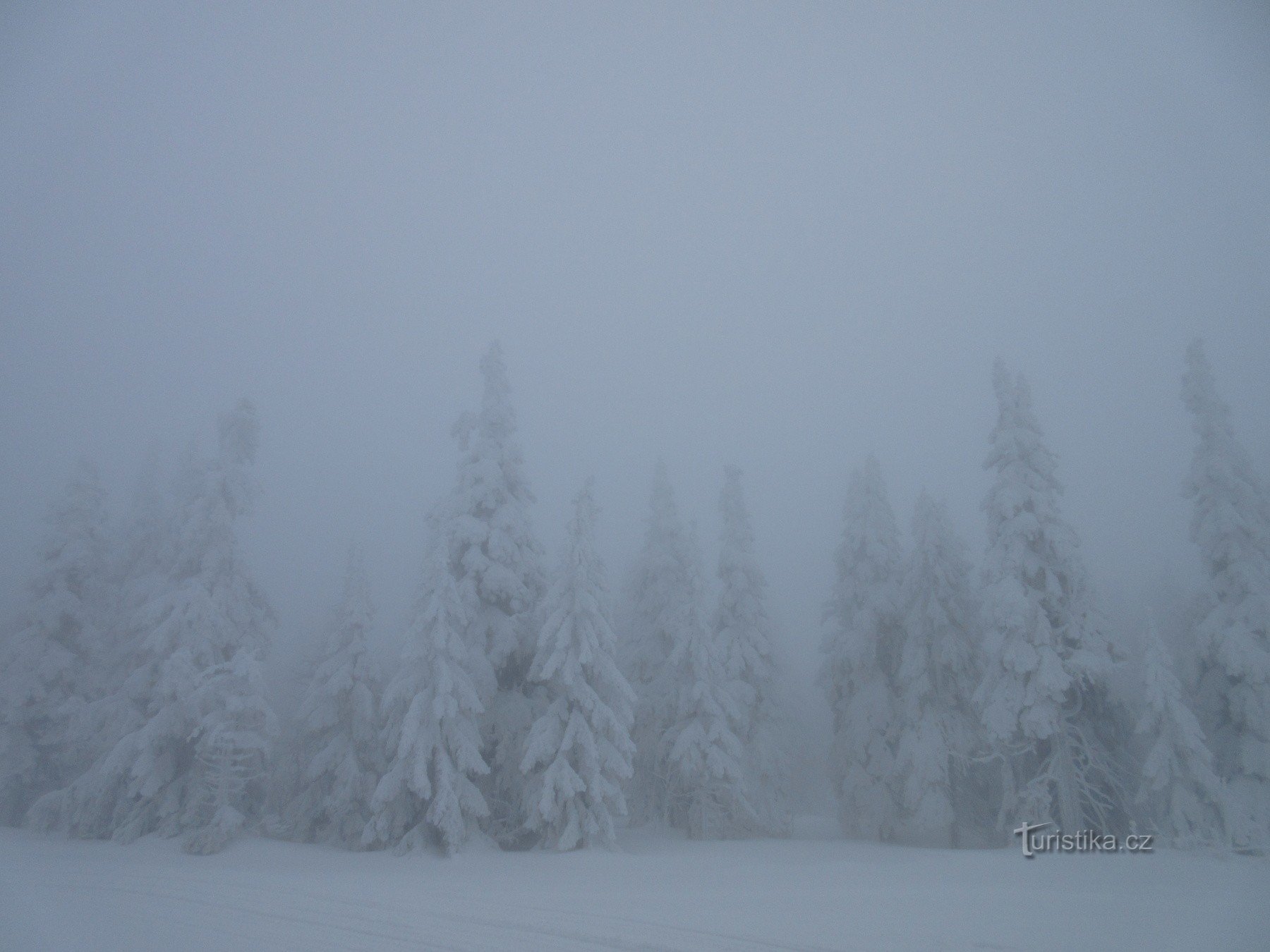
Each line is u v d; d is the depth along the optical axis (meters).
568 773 24.11
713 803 30.50
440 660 24.00
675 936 10.97
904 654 30.52
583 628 25.69
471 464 29.03
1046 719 23.67
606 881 17.92
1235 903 13.89
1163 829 21.89
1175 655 29.94
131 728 27.17
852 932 11.36
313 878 17.23
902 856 24.16
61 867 18.75
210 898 14.05
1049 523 25.48
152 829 25.61
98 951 10.14
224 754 24.23
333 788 27.64
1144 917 12.62
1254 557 24.31
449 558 27.62
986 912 13.12
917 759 28.23
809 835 34.72
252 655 25.91
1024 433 26.50
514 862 21.83
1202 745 21.48
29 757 29.55
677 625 33.44
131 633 31.45
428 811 23.12
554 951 10.07
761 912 13.01
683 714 31.05
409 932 11.20
